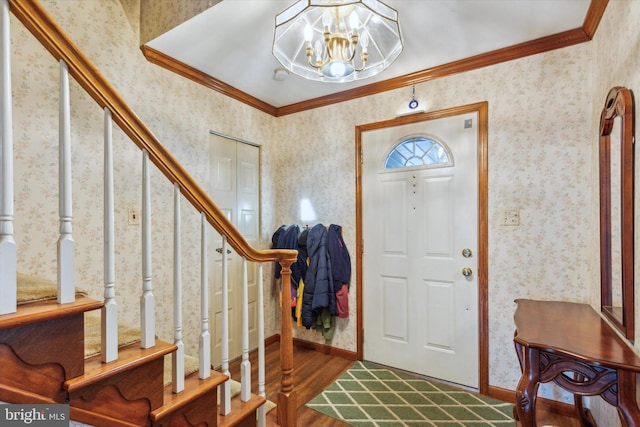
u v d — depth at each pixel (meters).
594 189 1.80
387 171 2.59
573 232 1.92
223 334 1.32
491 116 2.17
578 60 1.91
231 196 2.74
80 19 1.74
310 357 2.79
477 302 2.21
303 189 3.04
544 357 1.25
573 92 1.92
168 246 2.15
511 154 2.10
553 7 1.65
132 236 1.95
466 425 1.83
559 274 1.96
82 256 1.72
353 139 2.76
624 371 1.09
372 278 2.66
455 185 2.31
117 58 1.91
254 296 2.93
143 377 0.99
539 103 2.02
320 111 2.94
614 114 1.41
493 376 2.14
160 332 2.10
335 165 2.86
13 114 1.48
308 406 2.04
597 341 1.28
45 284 1.03
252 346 2.88
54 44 0.82
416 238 2.46
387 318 2.59
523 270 2.06
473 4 1.62
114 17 1.90
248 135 2.87
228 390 1.33
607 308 1.55
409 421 1.87
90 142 1.76
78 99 1.71
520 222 2.07
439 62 2.26
